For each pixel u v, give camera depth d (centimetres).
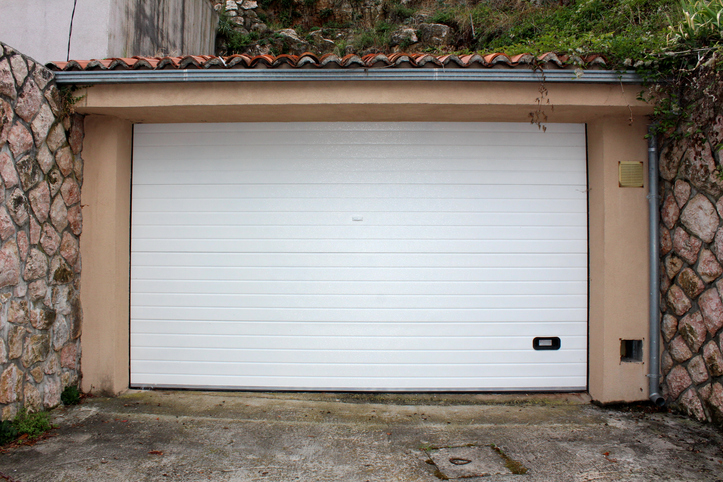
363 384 406
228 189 409
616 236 379
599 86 346
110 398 384
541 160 406
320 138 409
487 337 404
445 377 405
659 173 379
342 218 407
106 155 387
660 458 288
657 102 347
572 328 404
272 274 406
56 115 347
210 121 406
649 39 337
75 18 474
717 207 318
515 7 742
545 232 404
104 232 387
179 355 408
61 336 360
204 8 750
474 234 405
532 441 314
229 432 325
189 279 408
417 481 262
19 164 308
